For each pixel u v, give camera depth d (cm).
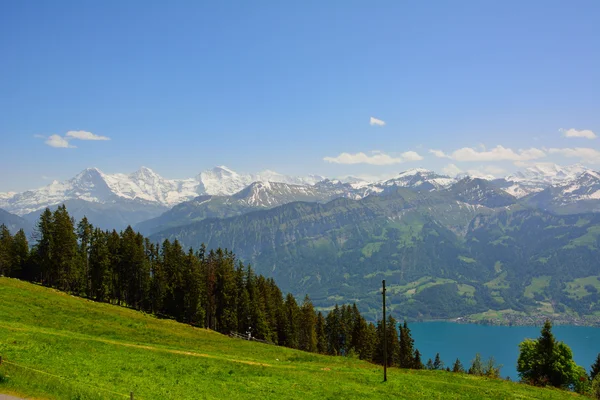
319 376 5184
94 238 12675
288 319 14112
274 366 5597
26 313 6606
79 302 9875
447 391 5091
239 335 12138
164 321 10838
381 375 5728
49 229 12700
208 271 13038
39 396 2786
